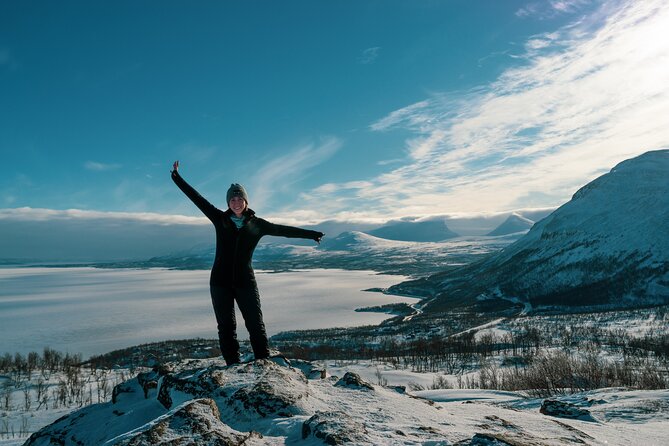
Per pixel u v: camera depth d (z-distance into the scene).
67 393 46.31
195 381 4.63
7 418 37.41
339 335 105.88
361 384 4.85
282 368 5.04
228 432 3.01
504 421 4.04
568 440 3.60
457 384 35.16
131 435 2.83
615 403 7.55
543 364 18.05
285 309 175.62
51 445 5.48
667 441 4.19
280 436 3.28
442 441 2.83
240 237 5.39
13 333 136.62
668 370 21.55
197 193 5.46
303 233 5.56
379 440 2.87
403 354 68.12
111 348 111.12
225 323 5.45
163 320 156.38
